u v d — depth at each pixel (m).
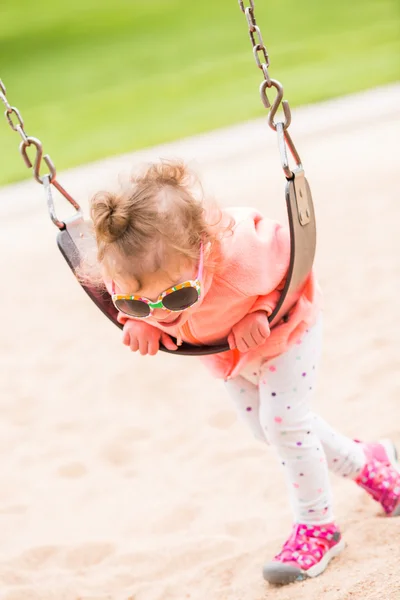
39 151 4.03
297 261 3.83
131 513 5.93
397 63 21.94
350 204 11.76
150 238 3.67
